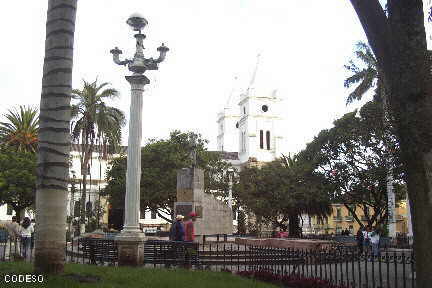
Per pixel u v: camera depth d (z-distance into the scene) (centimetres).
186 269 1156
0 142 4231
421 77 593
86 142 3428
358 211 7406
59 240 794
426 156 592
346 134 3650
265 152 7681
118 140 3509
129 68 1437
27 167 3734
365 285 973
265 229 5681
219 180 4966
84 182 3478
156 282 867
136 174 1390
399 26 612
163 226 6919
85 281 790
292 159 5159
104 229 3859
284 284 1015
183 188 2106
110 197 4753
